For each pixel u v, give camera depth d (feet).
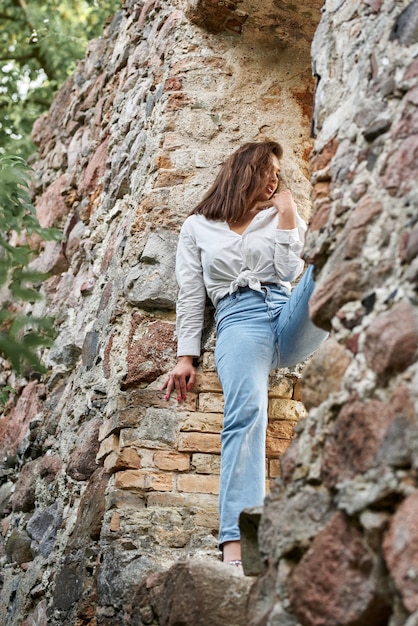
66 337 14.61
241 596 7.03
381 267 6.13
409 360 5.50
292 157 12.27
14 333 6.91
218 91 12.43
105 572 10.14
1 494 16.38
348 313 6.29
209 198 10.39
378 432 5.52
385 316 5.85
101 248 14.23
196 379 10.80
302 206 12.07
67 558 11.55
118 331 11.91
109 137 15.02
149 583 8.75
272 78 12.58
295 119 12.46
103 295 13.05
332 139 7.27
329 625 5.47
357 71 7.11
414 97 6.31
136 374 10.99
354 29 7.32
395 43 6.70
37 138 20.12
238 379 8.99
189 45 12.62
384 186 6.37
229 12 12.34
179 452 10.67
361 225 6.44
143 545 10.18
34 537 13.66
